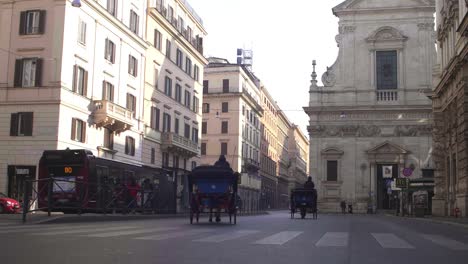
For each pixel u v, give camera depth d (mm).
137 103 45625
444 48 36656
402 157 56688
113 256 8141
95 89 38750
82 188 21125
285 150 126500
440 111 38156
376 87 58938
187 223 19500
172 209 34844
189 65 59531
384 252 9781
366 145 58094
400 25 59000
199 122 63188
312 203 31984
